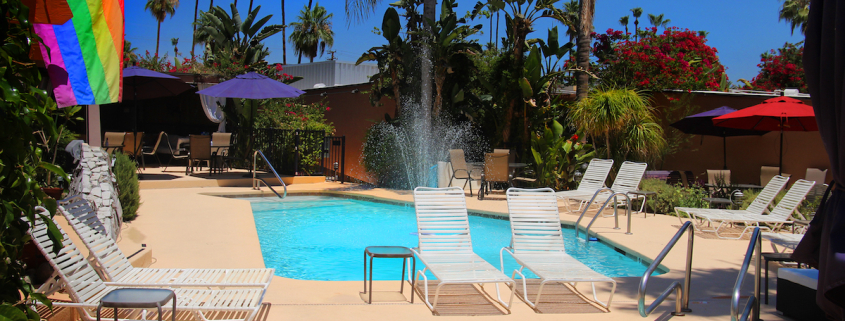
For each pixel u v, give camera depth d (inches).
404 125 521.7
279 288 183.3
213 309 127.1
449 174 494.9
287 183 528.1
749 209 317.1
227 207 354.9
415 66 525.3
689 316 159.6
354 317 155.1
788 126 409.7
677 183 425.7
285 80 687.7
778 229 306.3
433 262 189.0
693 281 202.4
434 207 209.0
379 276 232.1
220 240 254.8
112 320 130.0
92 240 151.8
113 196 233.0
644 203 368.8
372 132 547.5
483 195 441.7
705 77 623.8
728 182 424.2
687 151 520.1
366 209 430.6
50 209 86.7
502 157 435.2
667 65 518.0
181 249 234.5
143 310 137.2
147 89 578.2
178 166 603.2
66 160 314.2
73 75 156.2
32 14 143.2
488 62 585.6
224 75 600.7
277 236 319.6
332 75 820.0
